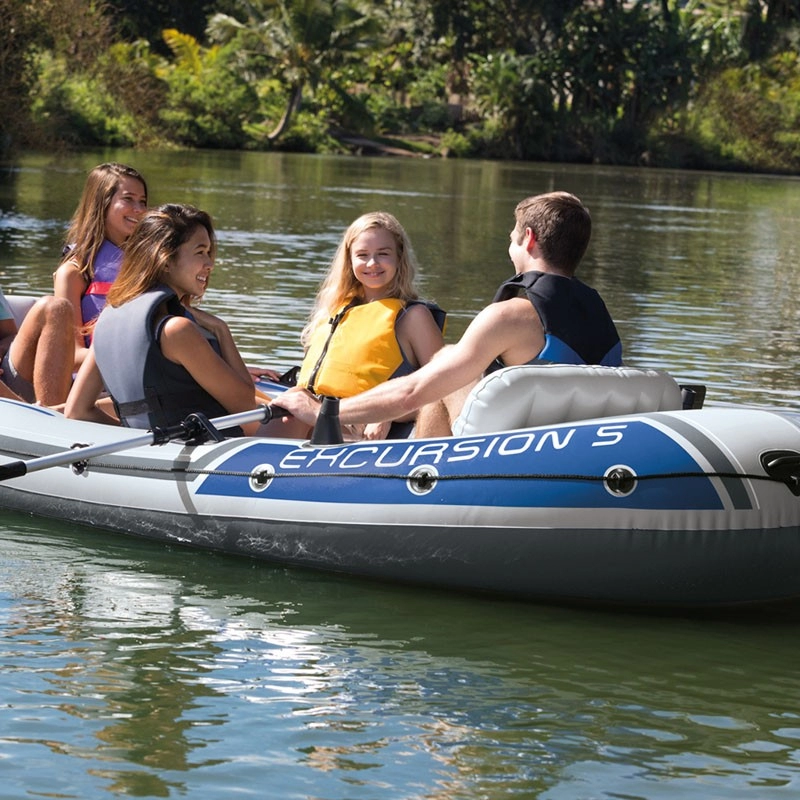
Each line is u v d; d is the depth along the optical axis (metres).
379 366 8.26
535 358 7.54
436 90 106.81
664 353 15.79
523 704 6.16
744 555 7.04
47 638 6.73
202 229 8.44
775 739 5.87
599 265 27.06
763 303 21.56
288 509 7.90
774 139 103.94
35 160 53.16
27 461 8.45
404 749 5.62
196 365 8.26
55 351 9.49
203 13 105.44
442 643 6.93
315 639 6.91
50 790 5.14
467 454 7.43
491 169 78.50
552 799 5.22
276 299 18.75
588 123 101.81
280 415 8.24
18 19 51.41
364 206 40.50
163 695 6.08
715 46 105.25
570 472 7.13
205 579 7.83
